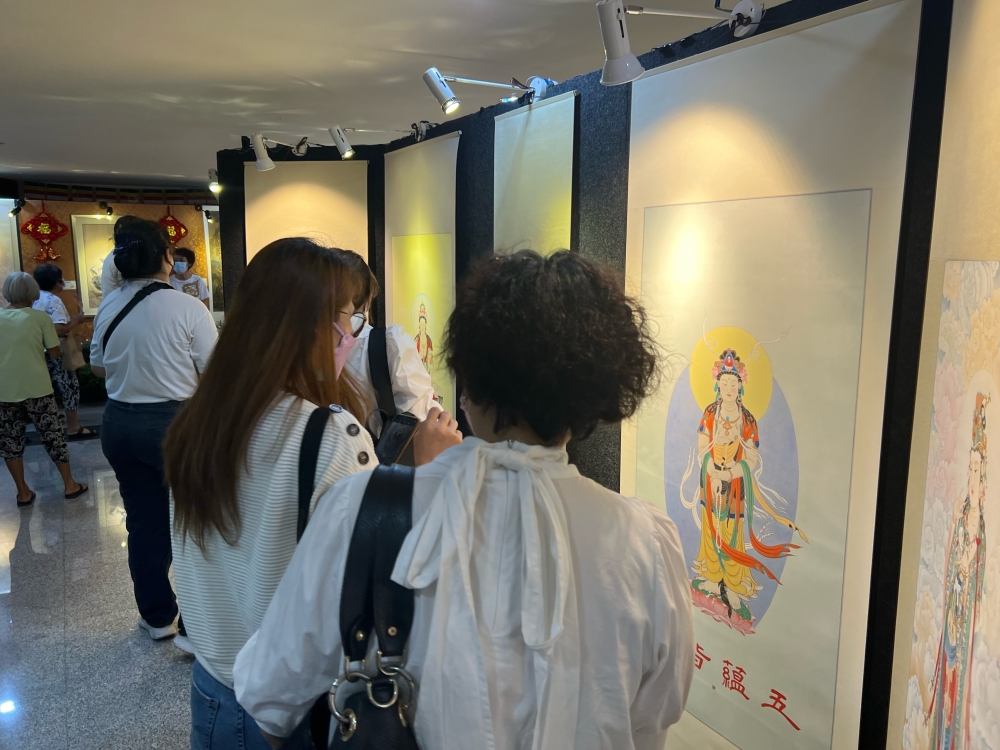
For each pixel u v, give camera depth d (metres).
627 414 0.78
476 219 2.81
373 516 0.72
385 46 2.77
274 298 1.12
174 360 2.55
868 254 1.34
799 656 1.57
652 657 0.73
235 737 1.11
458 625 0.67
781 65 1.48
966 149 1.08
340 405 1.24
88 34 2.64
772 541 1.61
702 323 1.74
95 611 3.05
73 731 2.28
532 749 0.66
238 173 3.60
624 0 2.32
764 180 1.55
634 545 0.73
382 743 0.67
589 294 0.74
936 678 1.09
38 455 5.53
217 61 3.00
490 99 3.73
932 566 1.14
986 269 0.92
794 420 1.53
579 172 2.21
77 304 7.89
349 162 3.48
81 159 5.96
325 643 0.73
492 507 0.71
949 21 1.19
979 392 0.92
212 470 1.07
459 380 0.77
